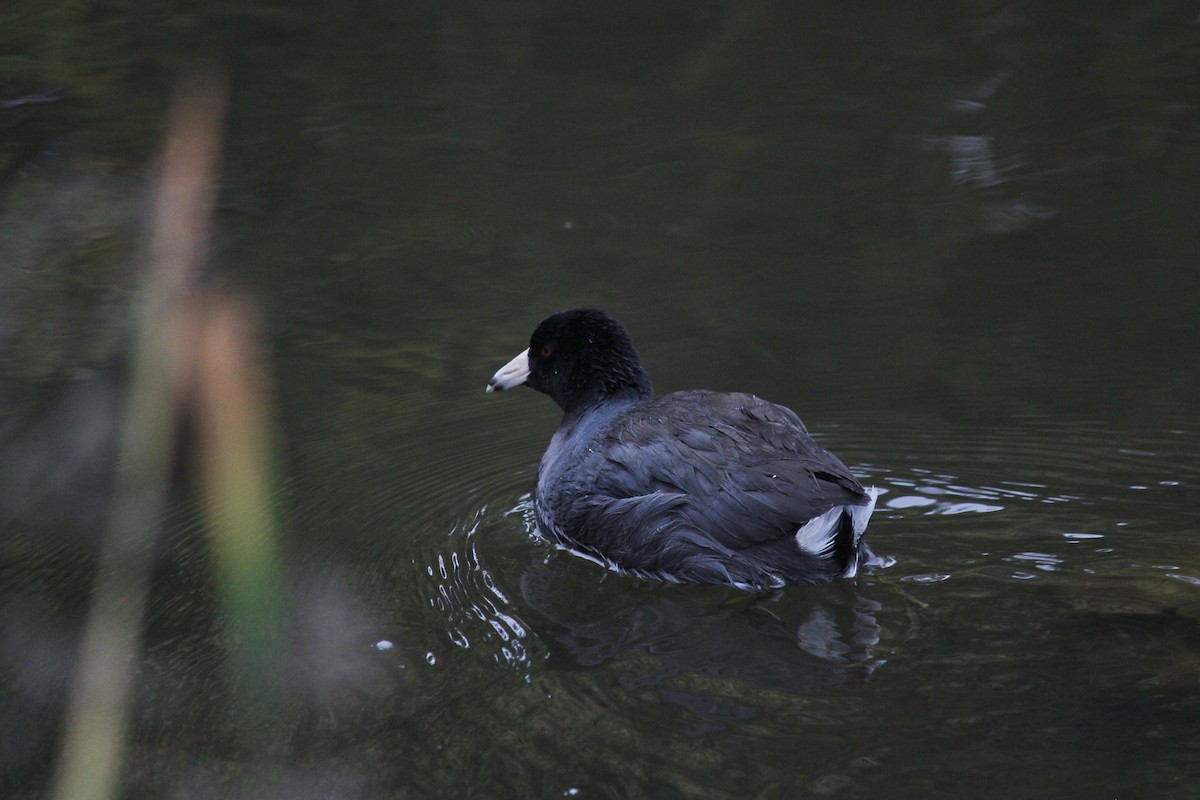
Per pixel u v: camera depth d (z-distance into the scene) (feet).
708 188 60.03
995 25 77.30
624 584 30.27
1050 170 60.18
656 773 21.02
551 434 40.42
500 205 58.29
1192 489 32.83
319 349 45.47
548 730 22.74
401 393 42.78
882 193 58.80
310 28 75.05
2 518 32.65
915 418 38.58
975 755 21.11
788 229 55.77
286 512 34.27
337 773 21.52
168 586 29.73
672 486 30.60
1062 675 23.84
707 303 48.85
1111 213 55.57
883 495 33.35
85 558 31.14
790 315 47.75
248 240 53.16
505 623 27.94
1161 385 40.06
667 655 25.90
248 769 21.80
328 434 39.70
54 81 58.80
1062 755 20.97
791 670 24.81
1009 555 29.58
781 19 79.71
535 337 36.65
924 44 75.36
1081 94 67.92
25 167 44.62
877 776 20.59
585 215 57.57
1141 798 19.57
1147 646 24.88
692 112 68.23
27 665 26.04
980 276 50.62
